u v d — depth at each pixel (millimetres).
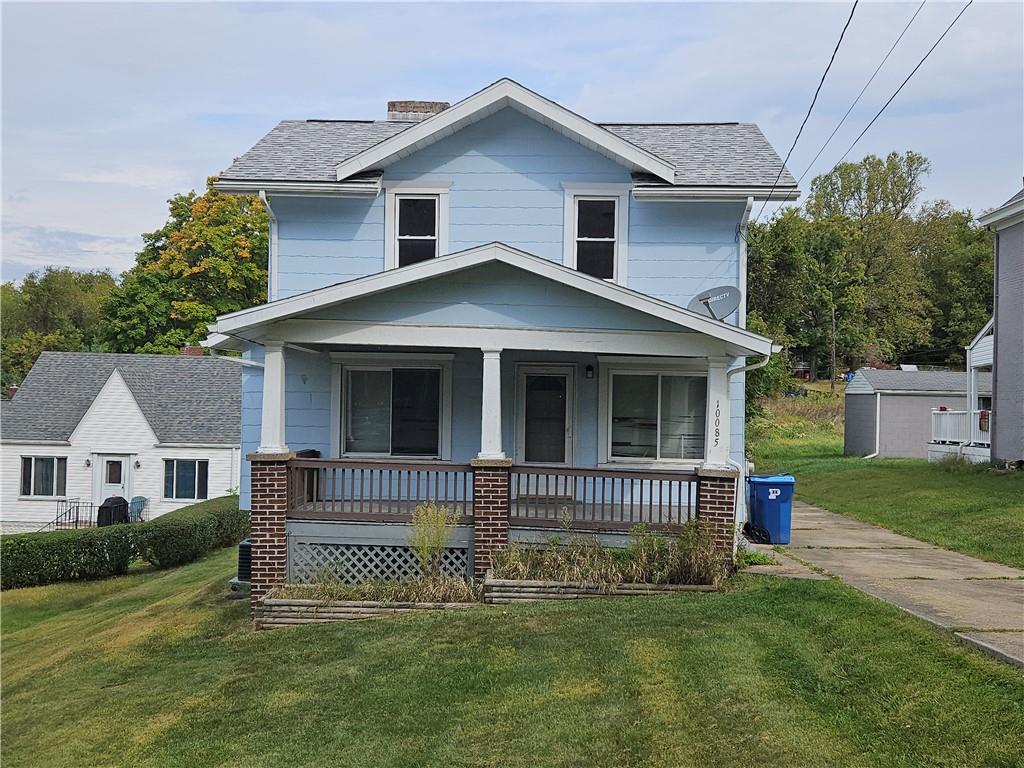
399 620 10750
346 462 12281
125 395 33062
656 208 14242
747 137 15820
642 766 6371
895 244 62438
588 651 8898
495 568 11602
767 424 42250
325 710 8203
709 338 11773
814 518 18656
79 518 32906
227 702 8750
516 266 11719
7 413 34062
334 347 14375
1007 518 15305
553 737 7039
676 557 11172
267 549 12047
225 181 14164
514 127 14422
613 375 14359
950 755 5875
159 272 47906
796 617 9266
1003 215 22250
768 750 6285
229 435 32844
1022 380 21656
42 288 80750
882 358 58344
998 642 7566
